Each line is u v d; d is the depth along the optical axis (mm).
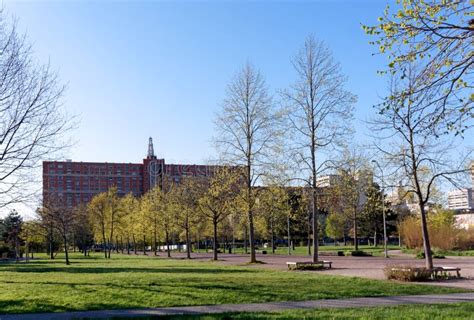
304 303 16594
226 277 25375
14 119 23375
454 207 69375
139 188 161000
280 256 61406
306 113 33781
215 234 51844
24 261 63094
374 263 41188
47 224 58312
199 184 59125
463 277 25797
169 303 16672
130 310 15578
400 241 85000
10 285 23750
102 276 28344
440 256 49500
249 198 40469
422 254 51000
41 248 111750
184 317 13711
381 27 9422
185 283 22047
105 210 80438
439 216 60156
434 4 8984
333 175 35281
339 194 35719
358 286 21000
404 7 9164
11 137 23531
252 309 15328
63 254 95000
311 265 33250
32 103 23875
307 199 34656
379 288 20359
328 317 13203
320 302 16812
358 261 45312
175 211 60688
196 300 17234
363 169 41844
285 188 38156
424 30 9156
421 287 20766
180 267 37625
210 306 16125
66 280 26109
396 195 32344
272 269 33906
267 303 16656
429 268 24953
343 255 60344
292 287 20516
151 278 25141
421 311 14039
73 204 151875
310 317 13219
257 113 40531
